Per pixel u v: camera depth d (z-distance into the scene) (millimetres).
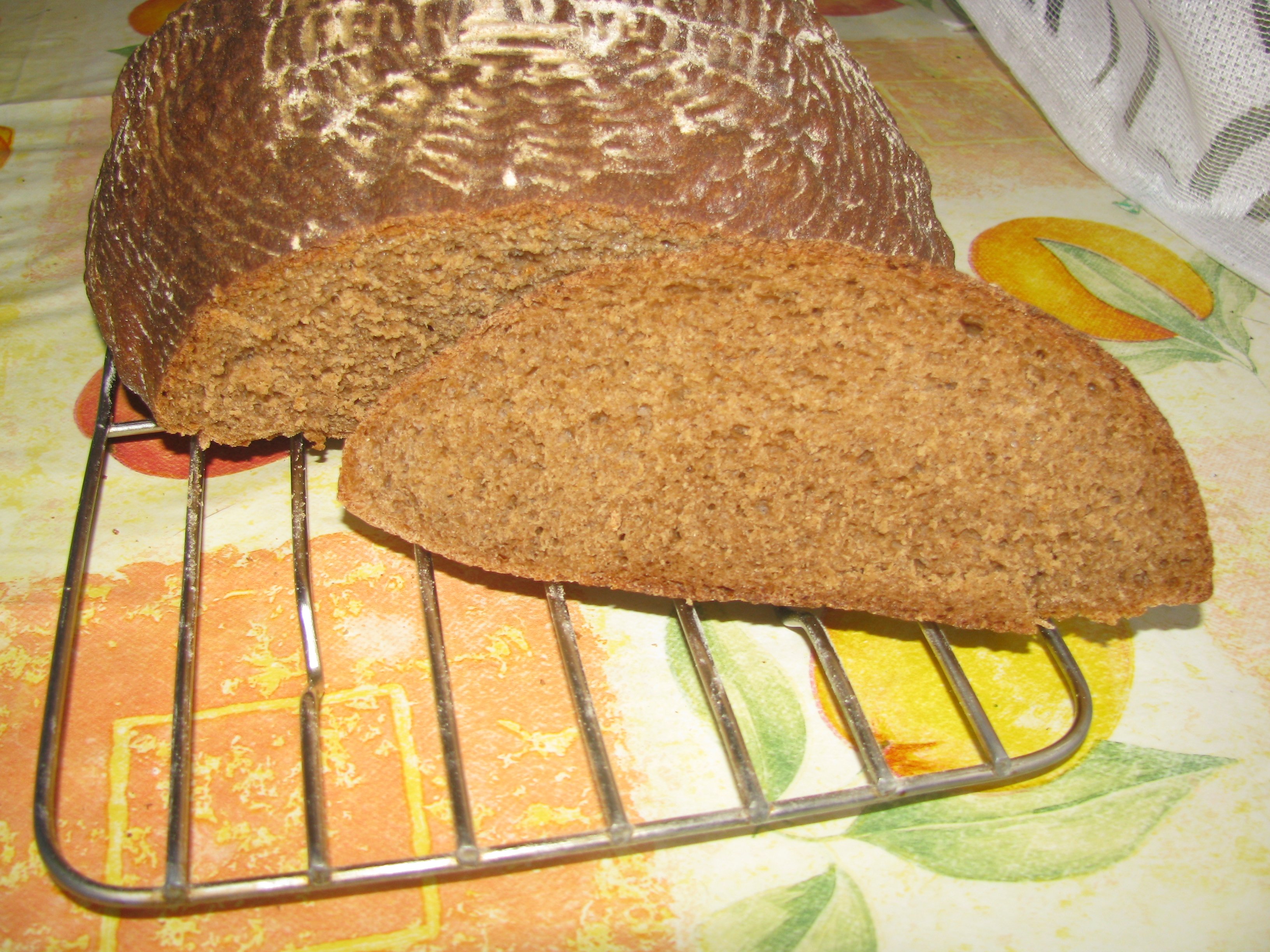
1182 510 262
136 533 302
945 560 271
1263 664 282
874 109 292
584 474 272
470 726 264
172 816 221
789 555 273
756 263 254
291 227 261
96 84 477
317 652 261
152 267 277
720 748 262
